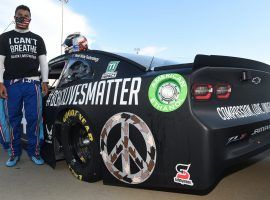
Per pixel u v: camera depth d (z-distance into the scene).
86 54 2.90
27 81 3.18
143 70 2.35
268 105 2.58
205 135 1.93
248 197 2.32
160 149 2.11
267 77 2.61
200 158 1.95
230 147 2.12
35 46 3.22
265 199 2.29
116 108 2.36
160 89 2.13
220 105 2.10
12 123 3.27
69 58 3.11
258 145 2.39
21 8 3.16
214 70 2.12
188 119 1.99
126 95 2.31
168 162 2.08
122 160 2.35
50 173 3.04
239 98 2.26
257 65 2.48
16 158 3.36
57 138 3.11
